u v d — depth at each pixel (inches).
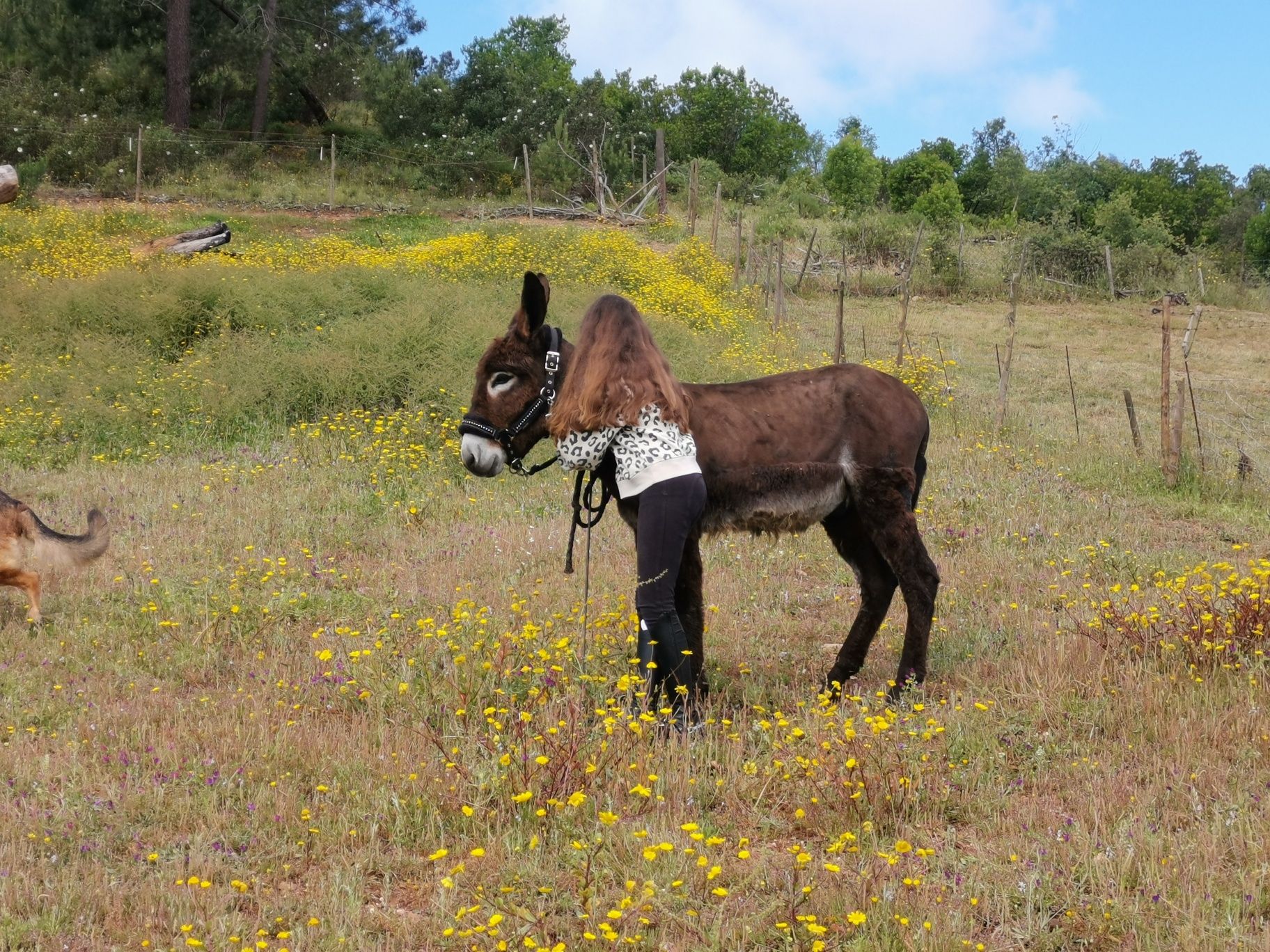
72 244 784.9
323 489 377.4
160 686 219.8
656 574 190.4
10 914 137.7
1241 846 152.8
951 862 152.2
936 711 203.0
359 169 1460.4
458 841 160.7
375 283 591.5
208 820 166.1
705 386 207.3
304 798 174.7
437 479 397.4
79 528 327.6
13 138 1268.5
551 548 323.6
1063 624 260.8
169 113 1492.4
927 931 133.3
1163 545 351.9
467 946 134.1
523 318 197.0
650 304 702.5
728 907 142.3
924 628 215.9
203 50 1585.9
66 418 441.4
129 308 540.7
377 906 146.8
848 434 209.5
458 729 188.4
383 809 167.3
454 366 481.7
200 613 255.3
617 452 191.9
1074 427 557.3
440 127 1595.7
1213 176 2406.5
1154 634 232.5
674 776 175.9
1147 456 476.4
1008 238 1315.2
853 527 222.7
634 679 189.0
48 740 191.5
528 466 415.5
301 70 1601.9
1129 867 146.9
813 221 1478.8
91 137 1296.8
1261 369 799.1
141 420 451.2
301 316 553.6
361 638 240.4
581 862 151.3
